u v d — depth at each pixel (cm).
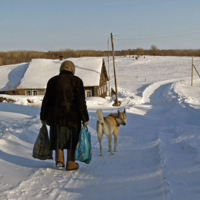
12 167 502
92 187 424
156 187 417
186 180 441
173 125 1270
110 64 9069
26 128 856
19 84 3291
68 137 488
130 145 798
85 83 3269
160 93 4500
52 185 425
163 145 750
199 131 939
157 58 10388
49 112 491
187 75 6825
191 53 12756
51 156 501
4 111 1481
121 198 379
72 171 512
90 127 1141
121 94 4156
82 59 3872
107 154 679
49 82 498
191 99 3005
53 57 9612
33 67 3694
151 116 1806
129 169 528
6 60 8388
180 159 585
